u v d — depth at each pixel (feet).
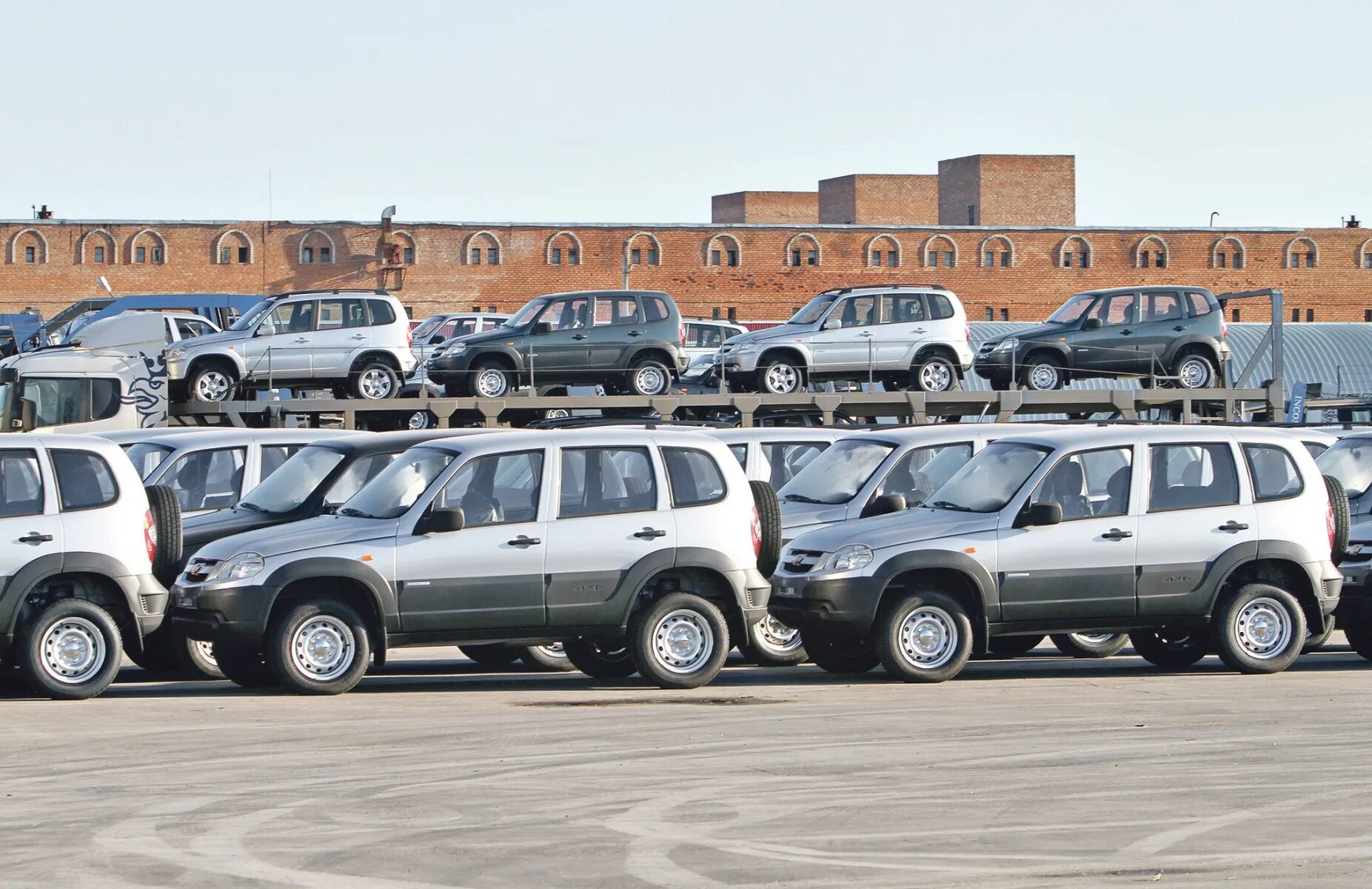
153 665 118.52
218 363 204.95
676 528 103.50
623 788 71.26
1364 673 112.16
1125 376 211.41
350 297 209.67
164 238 456.45
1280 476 110.42
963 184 612.29
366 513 103.04
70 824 64.54
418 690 105.09
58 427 199.62
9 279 448.65
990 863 58.08
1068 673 113.80
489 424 203.72
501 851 59.88
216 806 67.67
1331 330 388.78
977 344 384.88
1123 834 62.49
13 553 97.14
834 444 125.49
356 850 60.18
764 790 70.49
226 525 109.70
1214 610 108.99
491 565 100.42
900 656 104.94
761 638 117.91
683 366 209.36
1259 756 78.54
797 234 486.38
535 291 474.49
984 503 107.65
